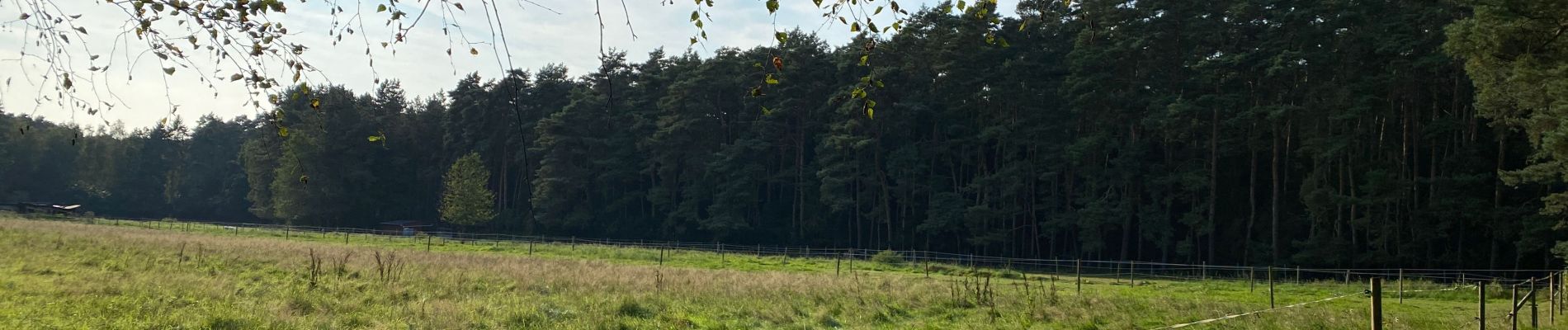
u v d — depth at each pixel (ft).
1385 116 161.17
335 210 259.39
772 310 54.03
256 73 15.90
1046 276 122.31
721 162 223.71
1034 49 200.44
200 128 371.35
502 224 255.50
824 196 204.74
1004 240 191.72
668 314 50.62
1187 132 173.27
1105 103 183.42
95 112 15.21
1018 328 49.73
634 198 252.42
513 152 266.77
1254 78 163.02
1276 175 161.17
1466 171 153.89
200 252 81.82
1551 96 74.18
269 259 86.84
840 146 196.95
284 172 247.09
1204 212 187.21
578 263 106.42
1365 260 151.33
